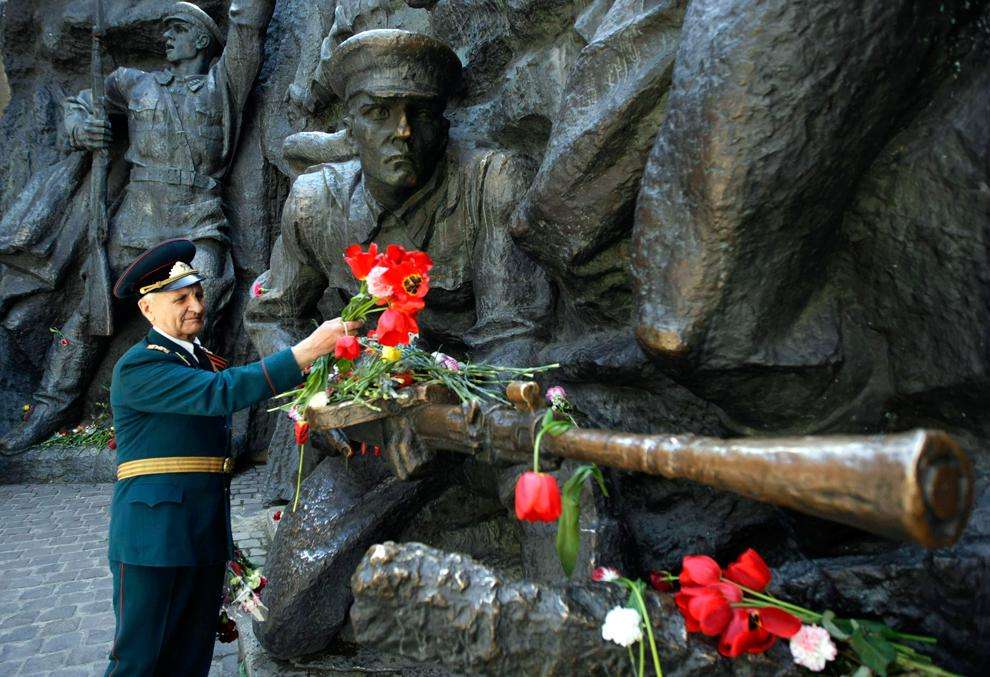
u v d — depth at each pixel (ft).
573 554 3.69
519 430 3.97
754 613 3.60
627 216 5.48
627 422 6.11
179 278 6.47
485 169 7.45
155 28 20.17
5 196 20.63
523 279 7.27
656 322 4.35
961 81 3.95
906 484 2.18
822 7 3.62
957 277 4.01
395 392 4.95
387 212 7.89
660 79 4.92
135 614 5.84
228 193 20.48
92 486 18.29
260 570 9.98
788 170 3.86
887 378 4.62
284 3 19.84
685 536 5.57
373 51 6.66
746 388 4.73
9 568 11.76
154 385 5.90
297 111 15.11
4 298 19.62
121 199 20.31
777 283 4.27
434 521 7.48
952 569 4.10
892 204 4.24
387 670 6.81
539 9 7.38
